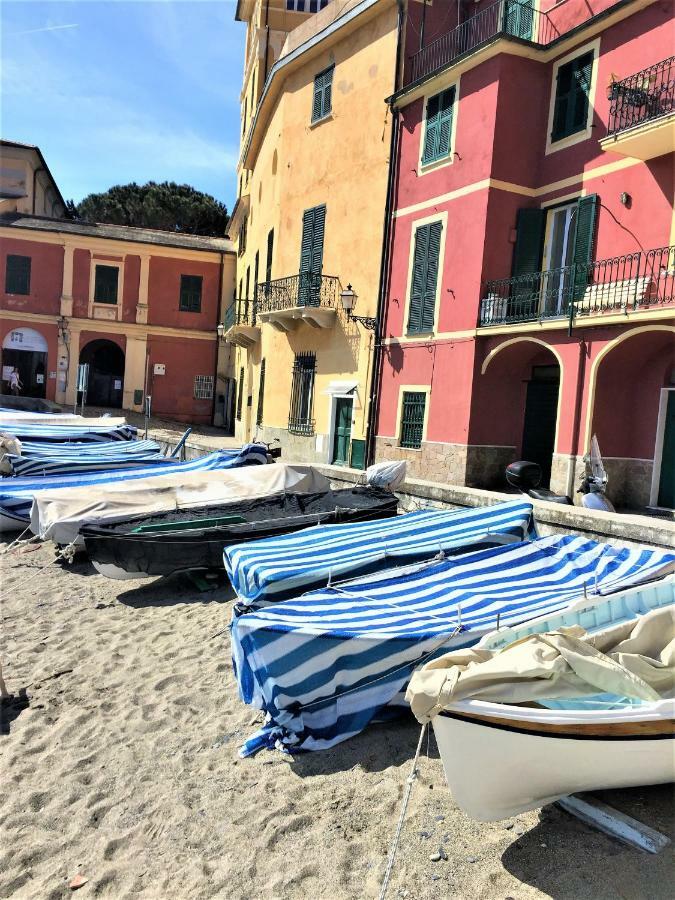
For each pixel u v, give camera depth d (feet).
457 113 53.11
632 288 41.57
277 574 22.57
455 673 12.63
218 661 23.48
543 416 51.75
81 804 16.17
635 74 42.73
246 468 38.91
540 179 51.31
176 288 117.91
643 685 13.00
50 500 33.94
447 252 53.93
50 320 112.78
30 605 30.40
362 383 62.49
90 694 21.61
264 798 15.85
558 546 25.04
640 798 14.21
